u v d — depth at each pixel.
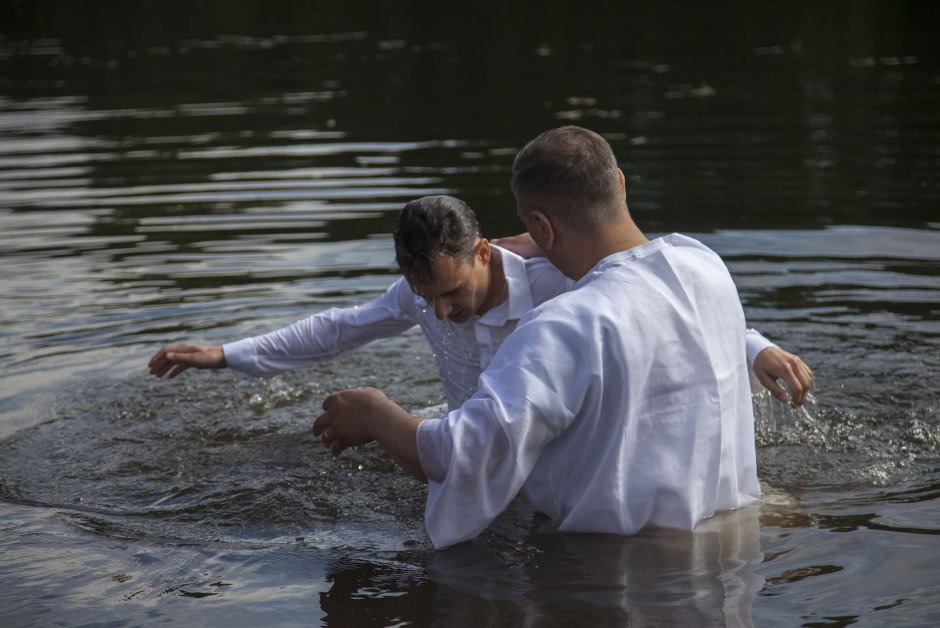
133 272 7.61
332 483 4.58
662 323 3.66
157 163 11.13
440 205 4.04
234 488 4.55
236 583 3.70
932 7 23.08
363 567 3.79
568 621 3.33
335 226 8.62
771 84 15.04
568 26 22.81
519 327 3.69
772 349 4.15
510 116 13.22
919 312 6.38
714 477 3.83
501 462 3.59
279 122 13.31
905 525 3.92
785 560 3.65
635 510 3.78
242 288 7.22
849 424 4.94
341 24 24.64
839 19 22.33
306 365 5.10
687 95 14.40
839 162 10.31
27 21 26.78
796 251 7.68
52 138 12.66
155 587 3.68
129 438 5.11
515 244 4.61
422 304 4.71
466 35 21.98
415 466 3.71
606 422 3.68
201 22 25.84
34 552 3.98
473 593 3.55
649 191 9.55
